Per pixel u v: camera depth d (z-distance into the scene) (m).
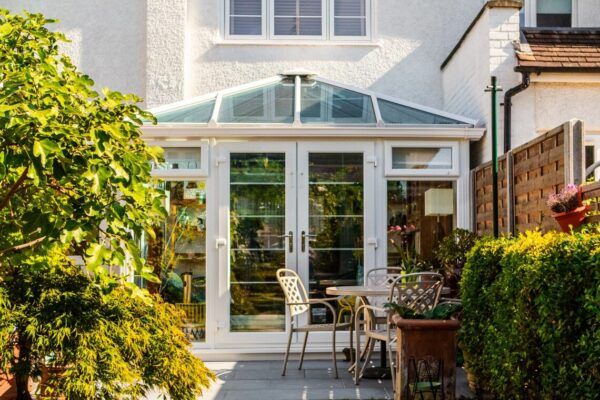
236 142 8.29
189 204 8.28
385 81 10.49
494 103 7.11
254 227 8.29
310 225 8.30
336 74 10.47
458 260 7.69
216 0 10.49
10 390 4.90
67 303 4.26
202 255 8.26
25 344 4.12
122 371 4.01
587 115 8.40
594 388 3.54
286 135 8.23
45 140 3.11
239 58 10.45
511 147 8.27
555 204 5.18
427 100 10.49
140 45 10.48
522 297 4.37
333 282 8.27
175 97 10.19
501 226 7.26
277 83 9.04
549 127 8.37
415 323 5.43
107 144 3.54
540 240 4.59
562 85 8.42
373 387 6.67
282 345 8.18
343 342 8.20
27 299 4.27
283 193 8.31
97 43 10.46
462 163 8.41
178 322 4.87
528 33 8.67
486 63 8.34
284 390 6.55
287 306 8.21
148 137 8.20
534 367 4.39
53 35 4.21
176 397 4.32
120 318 4.38
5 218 4.13
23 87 3.38
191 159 8.29
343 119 8.46
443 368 5.45
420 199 8.42
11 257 4.11
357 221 8.34
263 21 10.58
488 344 5.25
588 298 3.52
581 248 3.78
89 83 3.99
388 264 8.33
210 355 8.13
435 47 10.52
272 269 8.27
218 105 8.54
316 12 10.63
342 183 8.34
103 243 3.80
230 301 8.22
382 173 8.36
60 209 3.70
